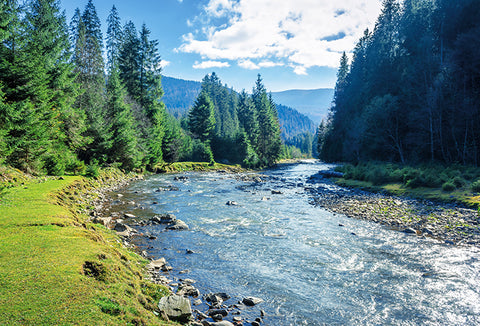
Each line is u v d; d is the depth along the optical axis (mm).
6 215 11438
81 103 36625
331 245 14539
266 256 12961
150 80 58125
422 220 18938
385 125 48812
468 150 36219
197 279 10414
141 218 18891
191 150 73000
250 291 9664
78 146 32938
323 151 100500
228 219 19719
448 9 45688
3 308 4953
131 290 7008
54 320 4781
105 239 11914
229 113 123750
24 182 19703
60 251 7949
